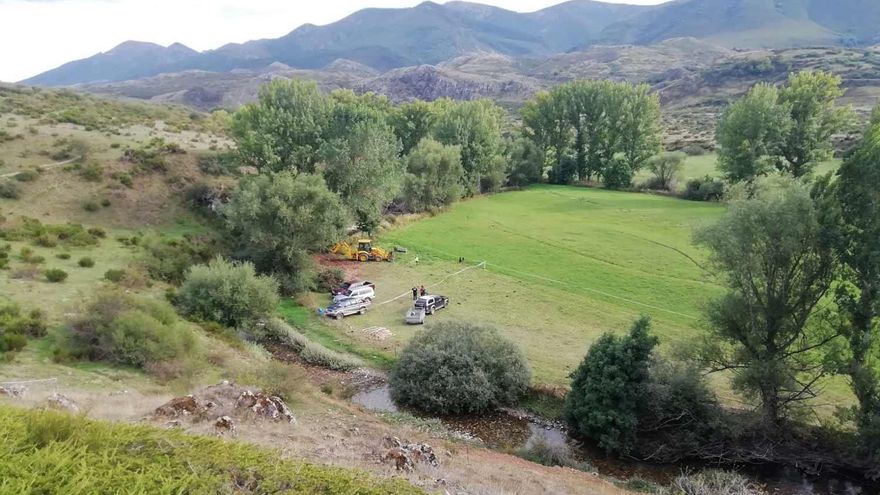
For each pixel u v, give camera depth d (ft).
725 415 86.99
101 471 18.86
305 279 152.05
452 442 79.66
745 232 90.07
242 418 53.83
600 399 86.07
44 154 188.03
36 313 91.35
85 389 67.72
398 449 52.95
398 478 27.17
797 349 93.50
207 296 116.98
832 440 83.66
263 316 124.06
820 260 89.86
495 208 267.18
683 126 576.61
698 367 91.25
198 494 19.01
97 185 176.35
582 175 358.84
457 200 274.98
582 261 180.75
